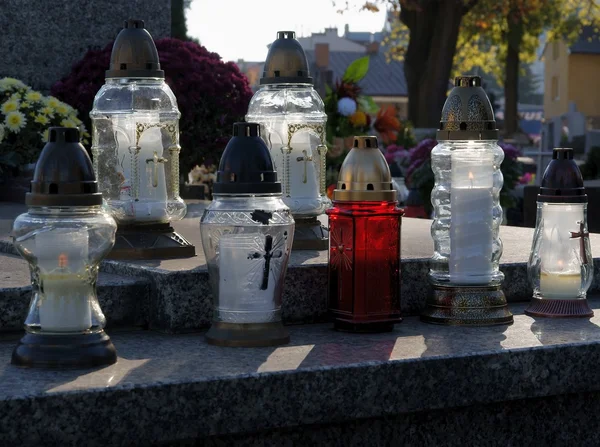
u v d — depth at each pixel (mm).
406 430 2887
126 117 3664
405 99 58656
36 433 2355
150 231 3684
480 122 3357
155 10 7453
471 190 3375
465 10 26062
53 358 2648
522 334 3199
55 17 7109
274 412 2604
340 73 60938
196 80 6898
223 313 3010
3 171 6645
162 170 3721
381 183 3236
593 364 3051
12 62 6988
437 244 3486
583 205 3566
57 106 6629
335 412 2682
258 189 2947
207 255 3010
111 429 2426
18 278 3328
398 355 2842
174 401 2486
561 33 39875
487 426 3008
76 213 2693
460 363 2850
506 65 42031
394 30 41000
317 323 3439
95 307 2764
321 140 4043
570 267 3547
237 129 2975
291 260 3545
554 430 3115
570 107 39875
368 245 3221
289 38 4039
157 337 3150
